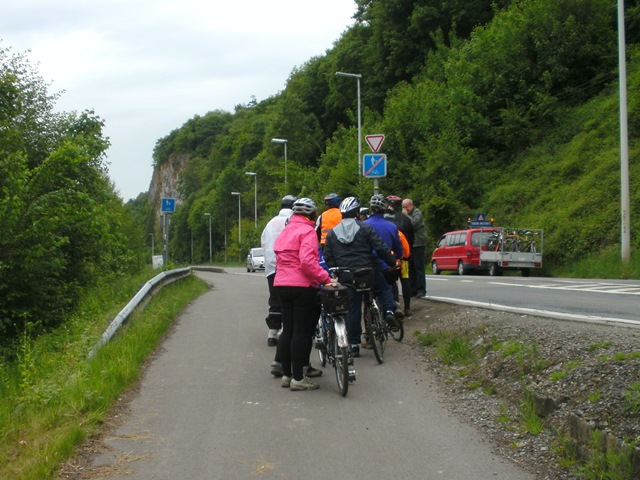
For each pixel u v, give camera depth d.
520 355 6.66
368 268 8.02
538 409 5.55
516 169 34.41
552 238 26.16
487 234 26.23
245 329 11.12
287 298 7.04
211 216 110.00
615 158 27.03
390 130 38.28
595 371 5.45
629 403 4.64
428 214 34.53
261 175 88.19
